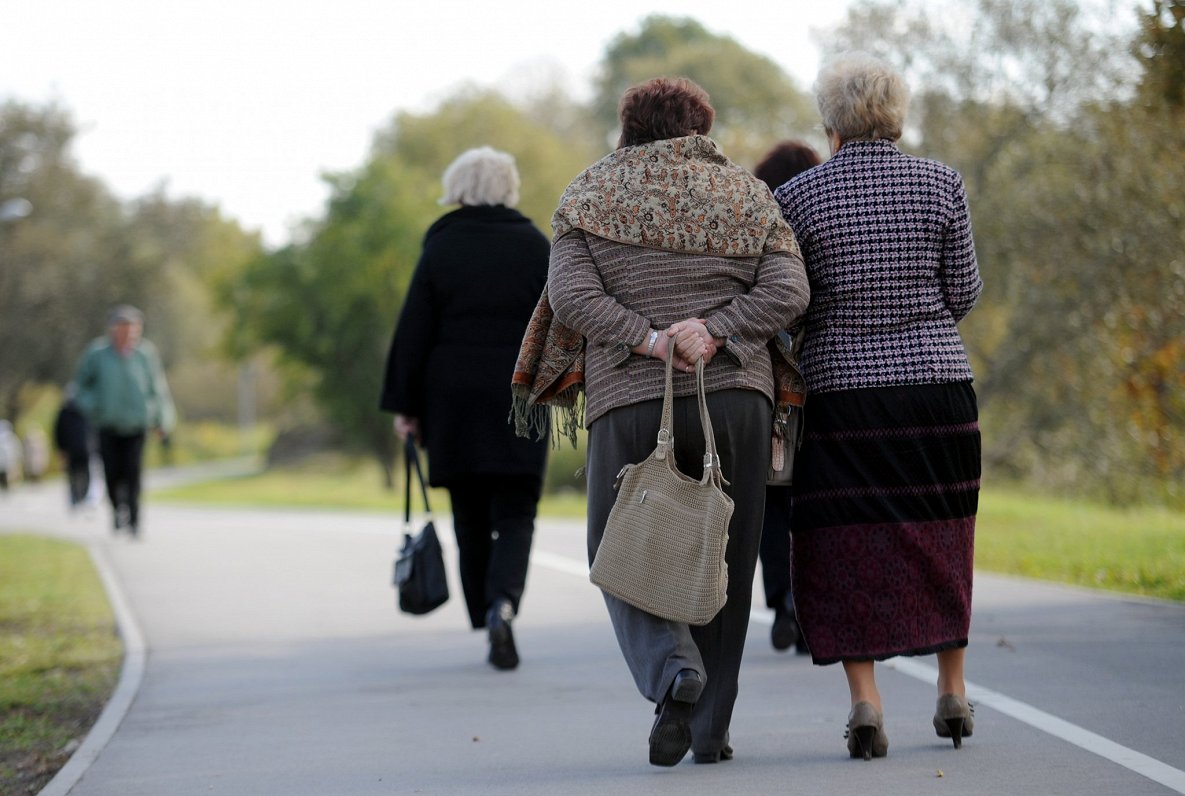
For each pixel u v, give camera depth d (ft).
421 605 85.71
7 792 63.46
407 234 613.93
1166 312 169.68
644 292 54.24
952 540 57.88
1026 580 113.50
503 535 86.58
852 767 56.65
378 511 275.39
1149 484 205.46
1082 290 183.32
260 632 107.86
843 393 57.41
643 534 52.65
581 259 54.70
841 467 57.47
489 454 84.28
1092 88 185.57
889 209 57.72
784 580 83.25
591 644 95.25
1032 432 221.87
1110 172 174.70
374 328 613.93
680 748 52.19
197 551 180.24
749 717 68.28
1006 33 192.24
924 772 55.31
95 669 94.68
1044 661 77.66
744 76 612.29
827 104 59.88
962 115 198.39
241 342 649.61
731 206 54.65
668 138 56.29
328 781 60.13
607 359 54.85
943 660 59.00
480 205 87.30
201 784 60.59
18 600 132.67
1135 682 71.51
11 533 239.50
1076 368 197.26
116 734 72.02
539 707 74.43
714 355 54.19
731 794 53.11
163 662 95.09
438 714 73.67
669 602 52.39
